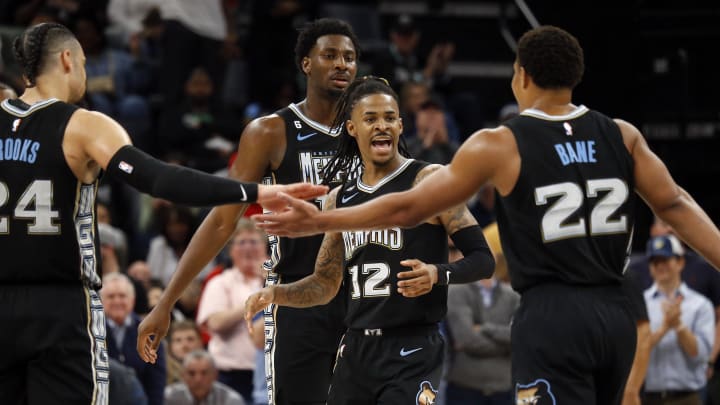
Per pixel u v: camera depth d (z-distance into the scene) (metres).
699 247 6.14
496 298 11.69
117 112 17.08
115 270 11.91
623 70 13.35
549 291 5.94
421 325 6.87
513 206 6.02
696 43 13.80
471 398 11.49
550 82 6.14
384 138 6.91
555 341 5.84
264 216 5.98
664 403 11.80
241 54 20.05
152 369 10.70
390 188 6.93
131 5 19.14
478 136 6.03
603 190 5.99
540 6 13.92
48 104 6.42
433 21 20.56
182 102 17.41
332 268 7.11
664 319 11.57
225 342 11.85
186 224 14.12
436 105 15.49
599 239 5.97
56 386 6.29
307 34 8.04
